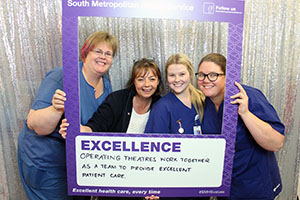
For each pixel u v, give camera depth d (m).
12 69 1.19
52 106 0.87
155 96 0.89
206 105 0.87
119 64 0.90
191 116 0.88
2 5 1.13
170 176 0.90
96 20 0.88
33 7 1.13
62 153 1.02
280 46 1.19
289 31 1.17
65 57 0.81
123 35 0.91
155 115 0.88
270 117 0.86
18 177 1.31
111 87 0.89
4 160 1.27
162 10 0.79
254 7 1.13
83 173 0.89
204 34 0.88
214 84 0.86
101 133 0.86
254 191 0.94
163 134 0.87
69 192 0.91
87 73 0.85
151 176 0.90
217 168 0.89
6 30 1.15
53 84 0.96
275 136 0.86
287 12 1.15
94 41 0.86
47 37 1.16
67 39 0.80
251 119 0.83
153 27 0.92
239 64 0.82
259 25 1.15
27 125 1.02
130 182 0.91
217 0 0.79
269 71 1.22
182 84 0.88
